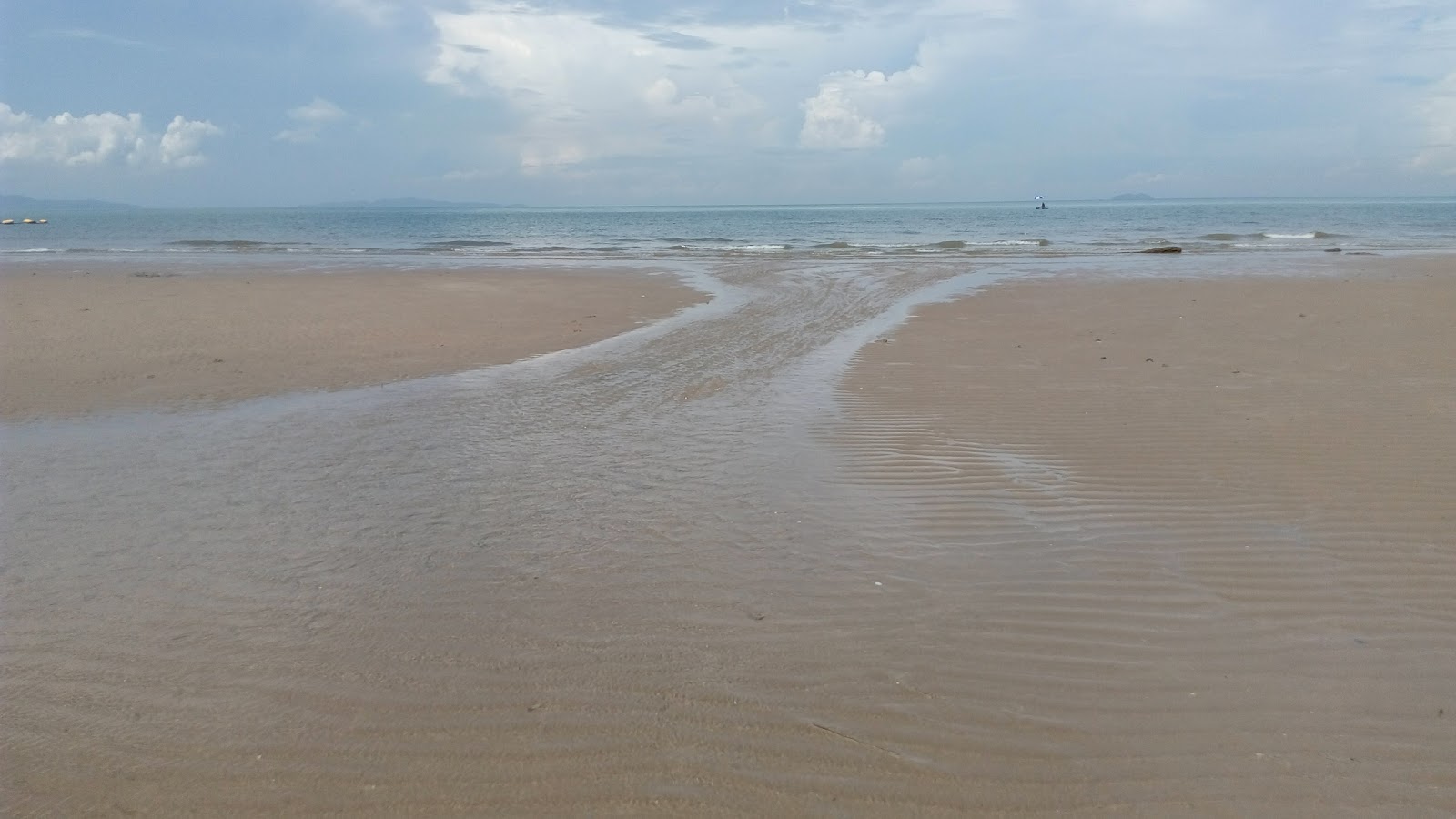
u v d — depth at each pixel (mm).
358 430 8078
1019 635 4125
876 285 20047
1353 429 7293
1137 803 3006
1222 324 13008
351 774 3166
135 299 17375
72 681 3795
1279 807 2973
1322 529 5305
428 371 10945
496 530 5535
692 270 24484
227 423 8398
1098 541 5223
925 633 4148
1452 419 7496
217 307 16484
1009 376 9828
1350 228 53375
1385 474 6188
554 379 10352
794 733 3383
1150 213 103625
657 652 4000
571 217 131875
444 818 2941
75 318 14859
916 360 10945
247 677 3814
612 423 8242
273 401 9336
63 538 5449
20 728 3455
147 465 7020
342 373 10828
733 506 5910
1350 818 2916
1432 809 2957
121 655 4008
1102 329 12953
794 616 4328
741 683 3730
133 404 9203
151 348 12445
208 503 6086
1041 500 5906
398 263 28234
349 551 5215
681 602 4500
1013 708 3541
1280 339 11594
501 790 3074
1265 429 7383
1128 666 3848
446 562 5027
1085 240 40969
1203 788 3070
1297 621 4230
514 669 3861
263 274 23359
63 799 3041
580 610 4418
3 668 3902
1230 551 5023
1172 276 20484
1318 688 3666
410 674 3822
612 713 3518
